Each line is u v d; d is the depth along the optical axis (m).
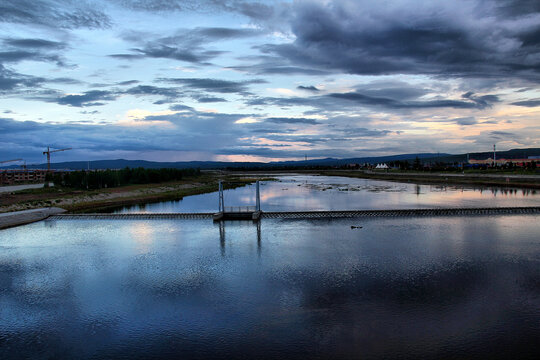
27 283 32.47
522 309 25.30
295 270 34.62
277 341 21.75
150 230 55.84
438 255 38.94
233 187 150.75
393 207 76.81
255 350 20.86
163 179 166.50
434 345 20.94
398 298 27.44
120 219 66.06
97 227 59.00
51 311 26.58
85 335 23.08
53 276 34.28
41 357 20.69
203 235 51.59
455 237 47.44
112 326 24.19
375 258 38.12
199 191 124.75
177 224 60.44
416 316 24.50
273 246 44.12
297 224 58.16
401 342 21.34
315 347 20.98
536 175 138.38
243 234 51.59
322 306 26.36
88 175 130.50
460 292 28.42
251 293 29.14
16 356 20.81
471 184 137.12
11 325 24.53
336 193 113.00
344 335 22.23
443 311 25.17
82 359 20.44
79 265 37.75
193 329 23.52
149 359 20.28
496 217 61.72
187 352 20.89
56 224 62.22
